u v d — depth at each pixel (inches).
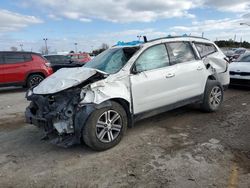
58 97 163.3
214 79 248.4
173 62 207.9
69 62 593.9
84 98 156.2
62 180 130.7
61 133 157.4
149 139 180.2
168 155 153.8
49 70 447.2
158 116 233.5
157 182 125.1
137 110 181.9
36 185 127.3
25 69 422.3
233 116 230.1
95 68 186.1
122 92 170.4
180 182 124.3
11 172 140.7
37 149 170.7
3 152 167.5
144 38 203.6
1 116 259.4
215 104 242.4
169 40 211.8
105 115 162.9
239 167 136.9
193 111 247.0
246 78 348.5
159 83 192.5
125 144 172.7
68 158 155.3
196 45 237.8
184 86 212.4
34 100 169.3
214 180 125.0
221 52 265.3
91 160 151.4
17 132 206.5
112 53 198.8
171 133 191.2
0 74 402.3
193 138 179.8
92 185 125.2
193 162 143.7
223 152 155.4
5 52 413.4
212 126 204.1
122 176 132.2
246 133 186.4
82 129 156.6
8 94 414.6
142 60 187.6
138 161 147.6
